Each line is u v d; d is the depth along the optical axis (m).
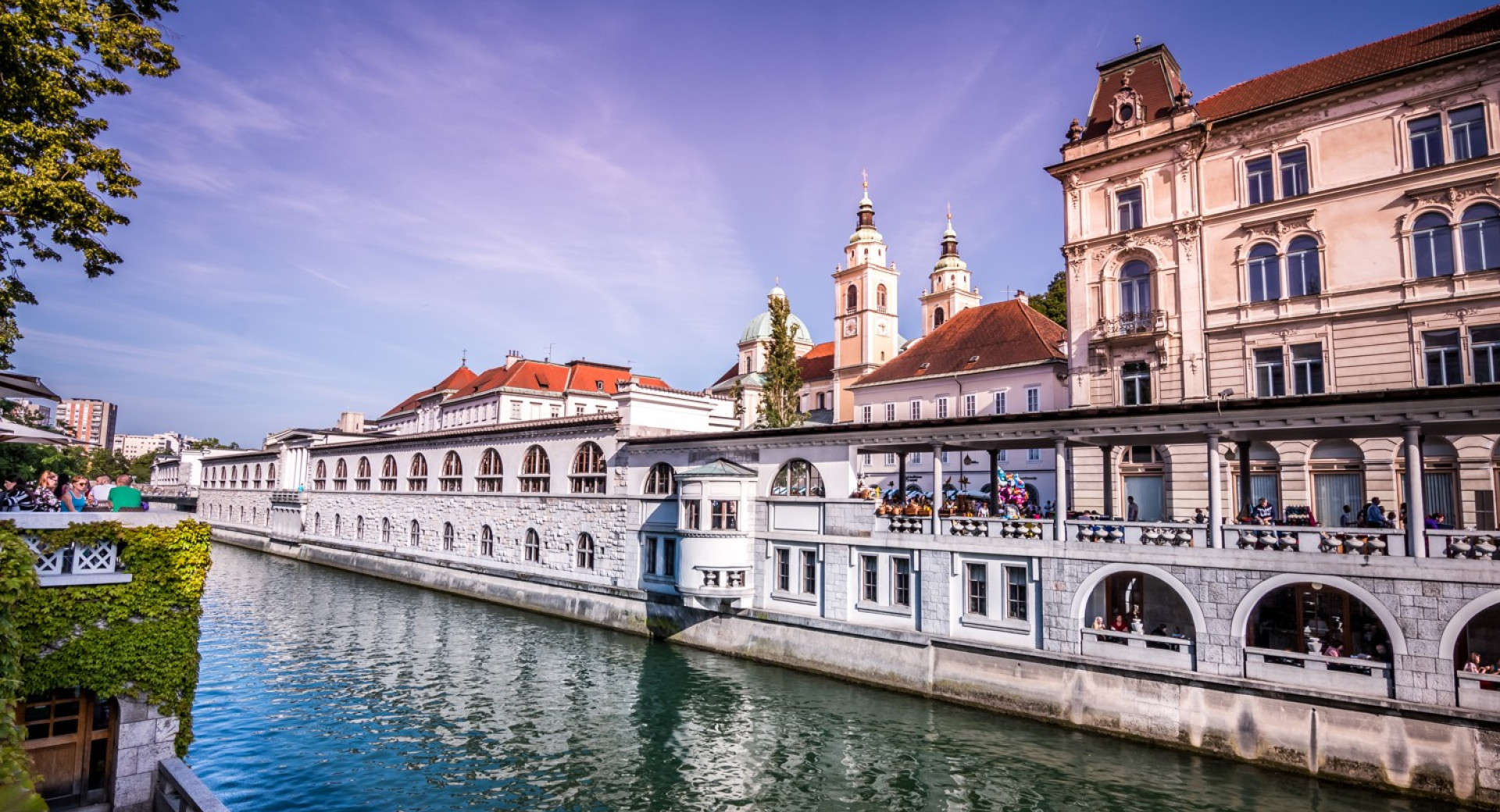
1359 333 30.08
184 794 14.57
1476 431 19.69
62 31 17.89
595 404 80.00
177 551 16.86
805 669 29.09
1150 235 35.19
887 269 80.88
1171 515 33.16
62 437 19.20
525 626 37.88
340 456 66.81
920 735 22.34
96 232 18.39
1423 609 18.27
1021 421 24.80
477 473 49.94
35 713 15.69
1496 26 28.64
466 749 21.80
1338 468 29.91
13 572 11.95
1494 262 27.75
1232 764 19.78
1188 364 33.78
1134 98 36.34
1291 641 23.39
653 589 35.78
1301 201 31.67
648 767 20.50
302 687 27.55
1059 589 23.45
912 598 26.91
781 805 18.36
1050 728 22.62
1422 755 17.72
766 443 32.31
